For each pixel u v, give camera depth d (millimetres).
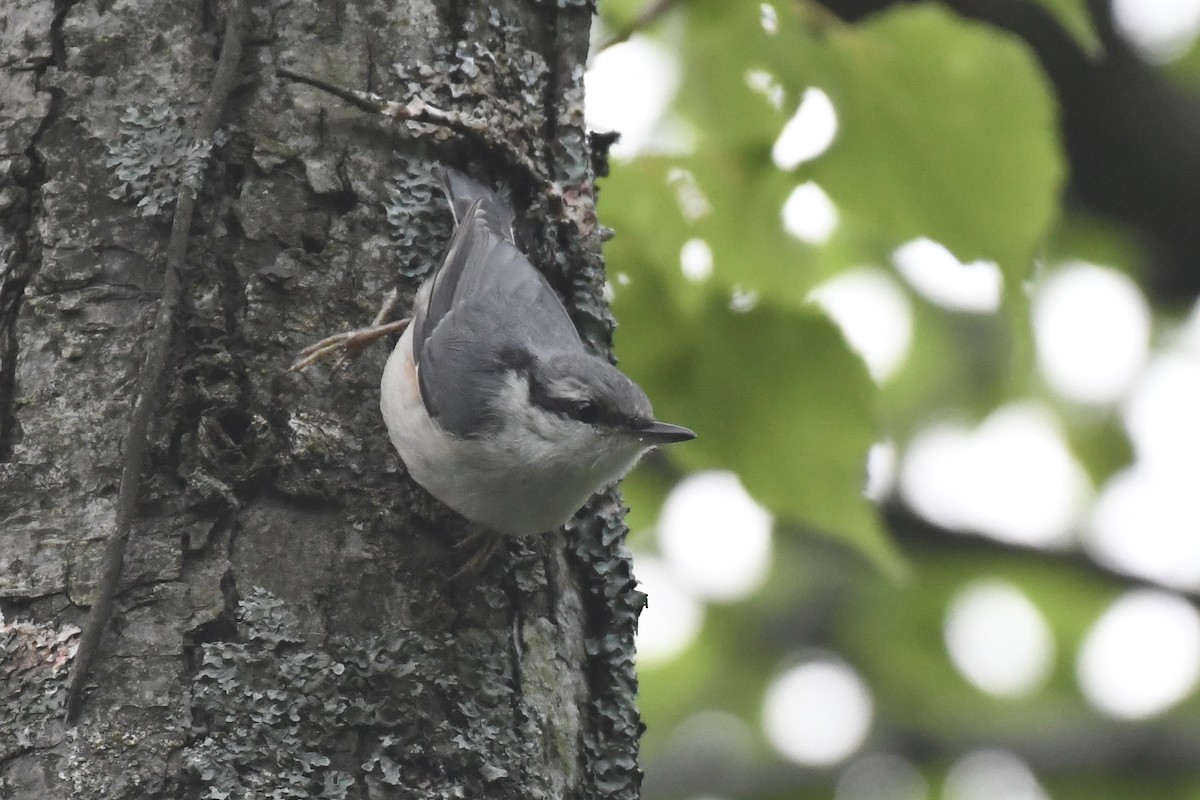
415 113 7246
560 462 7207
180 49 7008
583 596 7566
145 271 6719
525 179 7797
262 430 6648
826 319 8266
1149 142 13039
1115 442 13594
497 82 7656
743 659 15625
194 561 6414
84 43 6926
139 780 6008
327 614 6566
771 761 15031
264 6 7199
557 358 7465
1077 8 8078
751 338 8328
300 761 6215
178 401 6562
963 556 15305
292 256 6973
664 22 8930
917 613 15453
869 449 8383
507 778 6633
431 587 6875
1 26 6938
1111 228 13586
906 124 8148
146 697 6137
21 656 6152
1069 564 15227
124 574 6312
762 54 8422
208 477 6508
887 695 15422
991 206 8148
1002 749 14977
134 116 6871
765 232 8727
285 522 6637
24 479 6414
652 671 15578
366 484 6895
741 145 8547
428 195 7355
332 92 7109
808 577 15820
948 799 14914
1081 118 13039
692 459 8531
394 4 7453
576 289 8000
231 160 6961
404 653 6602
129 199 6770
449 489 6957
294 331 6895
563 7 8055
